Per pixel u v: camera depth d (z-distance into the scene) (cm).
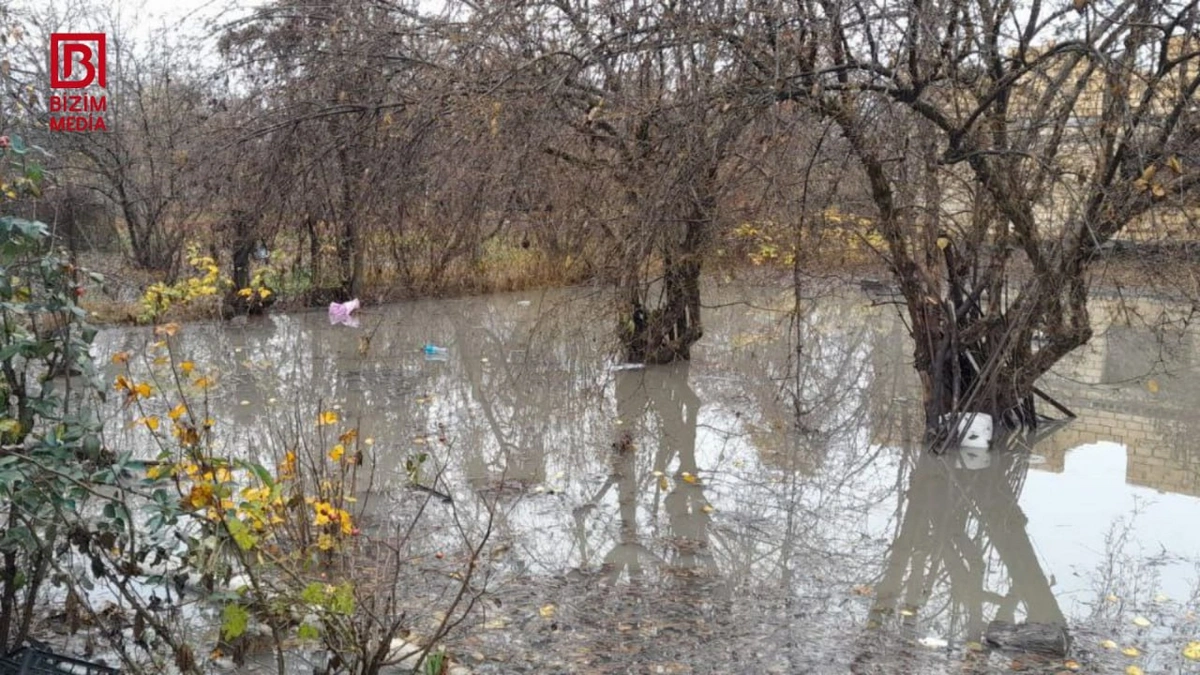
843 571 536
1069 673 414
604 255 848
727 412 898
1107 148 650
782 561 548
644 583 507
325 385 989
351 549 481
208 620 438
